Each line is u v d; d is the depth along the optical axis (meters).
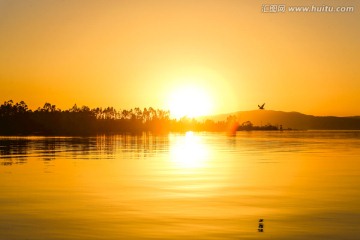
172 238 21.92
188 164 60.03
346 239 21.84
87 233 22.77
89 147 105.56
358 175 46.62
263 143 130.88
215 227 23.89
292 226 24.12
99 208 28.83
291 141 145.75
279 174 47.62
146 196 33.31
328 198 32.50
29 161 64.19
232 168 54.22
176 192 35.28
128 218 25.92
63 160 66.12
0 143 125.19
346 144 119.94
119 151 89.62
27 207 29.16
